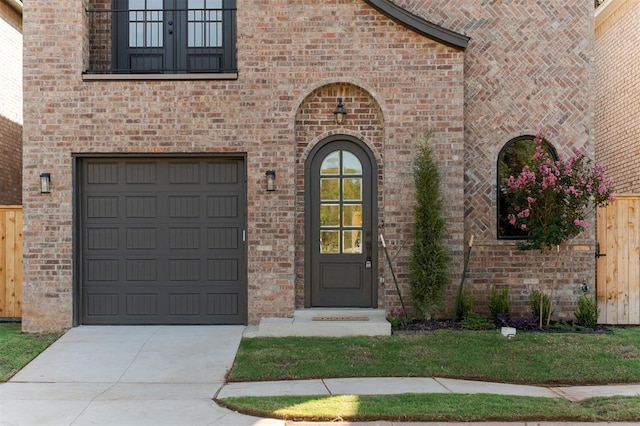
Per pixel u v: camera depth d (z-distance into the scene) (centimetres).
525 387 621
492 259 898
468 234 900
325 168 888
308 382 634
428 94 860
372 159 880
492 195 903
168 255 877
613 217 916
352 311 863
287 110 858
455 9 909
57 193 851
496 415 504
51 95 850
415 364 678
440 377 652
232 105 855
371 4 852
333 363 684
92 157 862
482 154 905
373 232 880
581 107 905
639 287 910
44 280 848
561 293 896
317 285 884
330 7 862
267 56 859
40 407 555
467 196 903
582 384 633
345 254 884
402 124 860
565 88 905
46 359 721
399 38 862
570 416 504
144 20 947
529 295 896
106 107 852
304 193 880
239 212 877
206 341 784
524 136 909
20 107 1289
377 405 532
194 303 876
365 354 714
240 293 874
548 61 906
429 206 826
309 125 880
